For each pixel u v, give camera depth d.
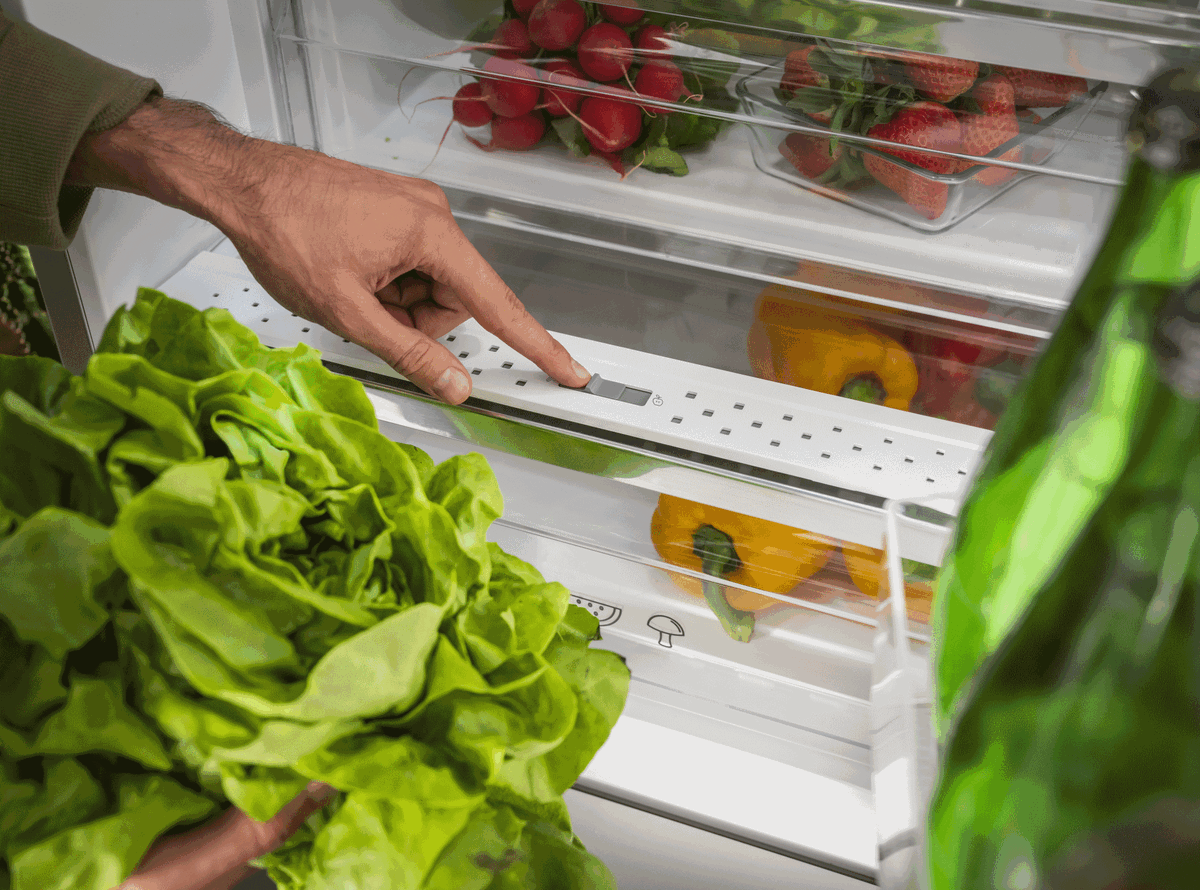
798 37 0.55
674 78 0.61
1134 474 0.26
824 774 0.59
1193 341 0.24
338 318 0.63
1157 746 0.26
